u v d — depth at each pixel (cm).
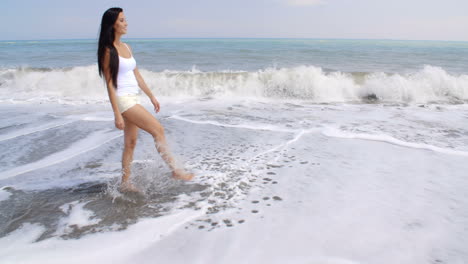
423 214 268
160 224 258
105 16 277
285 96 960
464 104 823
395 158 405
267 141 480
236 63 1708
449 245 223
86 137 523
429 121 605
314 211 274
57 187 336
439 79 941
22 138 520
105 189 328
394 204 286
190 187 326
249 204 289
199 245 227
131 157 318
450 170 364
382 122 597
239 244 227
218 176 352
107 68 280
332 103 849
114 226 257
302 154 422
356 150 436
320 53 2519
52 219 271
